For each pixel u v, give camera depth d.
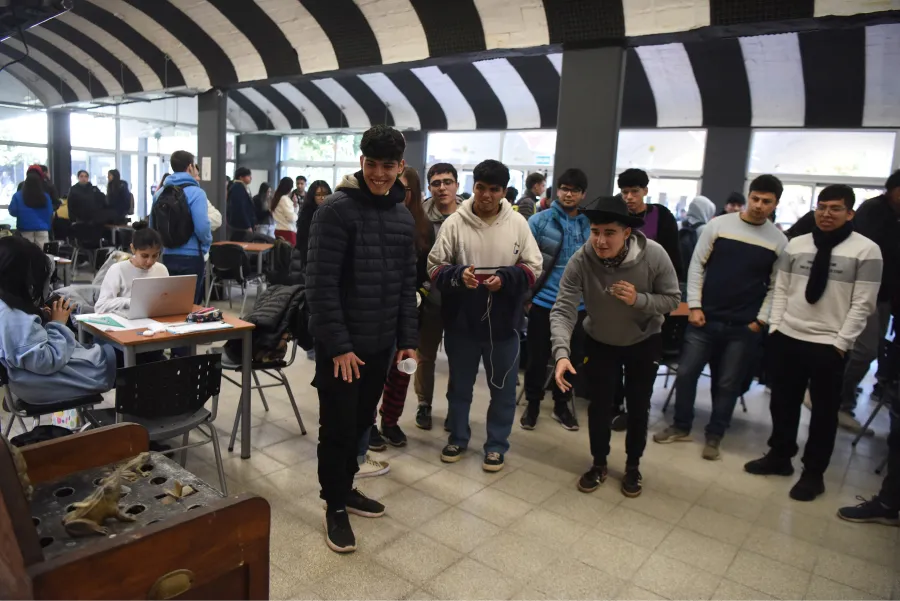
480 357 3.10
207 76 7.48
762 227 3.28
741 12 3.59
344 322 2.18
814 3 3.37
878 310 3.99
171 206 4.23
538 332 3.62
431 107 10.22
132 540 1.07
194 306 3.18
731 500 2.93
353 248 2.17
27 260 2.42
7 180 11.92
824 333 2.86
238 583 1.24
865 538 2.62
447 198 3.34
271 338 3.10
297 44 6.28
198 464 2.96
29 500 1.23
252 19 6.36
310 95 11.34
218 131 7.64
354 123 11.48
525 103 9.16
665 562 2.37
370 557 2.29
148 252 3.32
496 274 2.81
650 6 3.85
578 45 4.22
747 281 3.28
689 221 5.14
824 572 2.36
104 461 1.47
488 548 2.40
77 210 8.30
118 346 2.64
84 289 3.69
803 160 7.71
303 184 9.54
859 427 4.00
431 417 3.69
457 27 4.91
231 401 3.84
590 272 2.73
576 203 3.59
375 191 2.18
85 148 12.74
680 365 3.57
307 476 2.90
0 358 2.42
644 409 2.85
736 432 3.87
